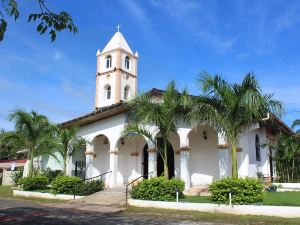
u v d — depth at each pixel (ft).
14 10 20.77
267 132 88.12
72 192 69.00
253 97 46.83
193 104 53.78
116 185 75.00
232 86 50.03
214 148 74.90
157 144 64.75
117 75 129.80
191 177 75.77
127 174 82.99
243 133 56.80
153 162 66.69
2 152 156.25
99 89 134.31
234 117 50.14
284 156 82.48
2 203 65.21
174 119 58.34
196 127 63.05
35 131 76.79
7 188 98.02
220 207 47.19
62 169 93.71
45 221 43.57
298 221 40.09
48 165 98.27
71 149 77.77
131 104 59.57
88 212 51.34
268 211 44.24
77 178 71.26
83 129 83.25
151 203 53.16
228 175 61.87
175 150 77.05
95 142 89.25
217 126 52.95
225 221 41.47
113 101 128.88
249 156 72.95
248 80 48.67
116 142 75.66
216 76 50.75
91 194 67.41
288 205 45.27
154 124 58.39
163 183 54.54
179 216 45.60
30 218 46.21
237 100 48.67
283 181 82.33
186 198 56.13
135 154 82.84
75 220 44.01
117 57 131.75
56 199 68.08
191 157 76.74
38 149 79.30
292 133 91.09
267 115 51.47
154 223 40.98
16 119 75.15
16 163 142.10
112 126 77.00
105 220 43.65
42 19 22.35
